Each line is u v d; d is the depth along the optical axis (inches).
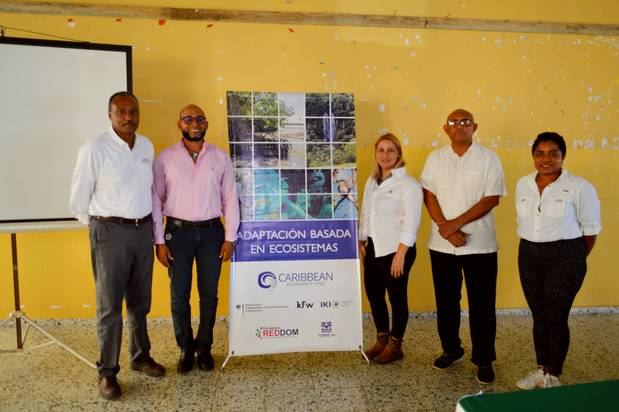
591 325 140.2
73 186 93.5
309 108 110.7
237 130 108.6
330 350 108.7
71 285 132.8
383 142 108.3
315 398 96.9
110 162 93.7
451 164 106.2
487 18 140.2
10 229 107.4
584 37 144.0
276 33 133.6
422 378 106.0
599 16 144.3
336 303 109.7
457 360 114.5
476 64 140.6
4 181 108.0
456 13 139.2
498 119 142.6
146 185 98.2
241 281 107.7
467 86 140.9
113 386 95.9
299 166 110.2
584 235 98.0
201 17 130.4
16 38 107.2
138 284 101.2
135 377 104.6
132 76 122.3
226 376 105.7
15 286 112.3
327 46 135.5
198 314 136.6
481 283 104.1
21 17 125.2
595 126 146.6
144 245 98.3
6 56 107.0
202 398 96.3
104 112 114.3
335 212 111.0
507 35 141.3
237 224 107.6
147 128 131.0
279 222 109.3
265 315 107.8
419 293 143.9
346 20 135.2
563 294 96.0
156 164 104.6
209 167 104.0
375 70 137.5
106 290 95.0
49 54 109.7
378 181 112.4
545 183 99.1
